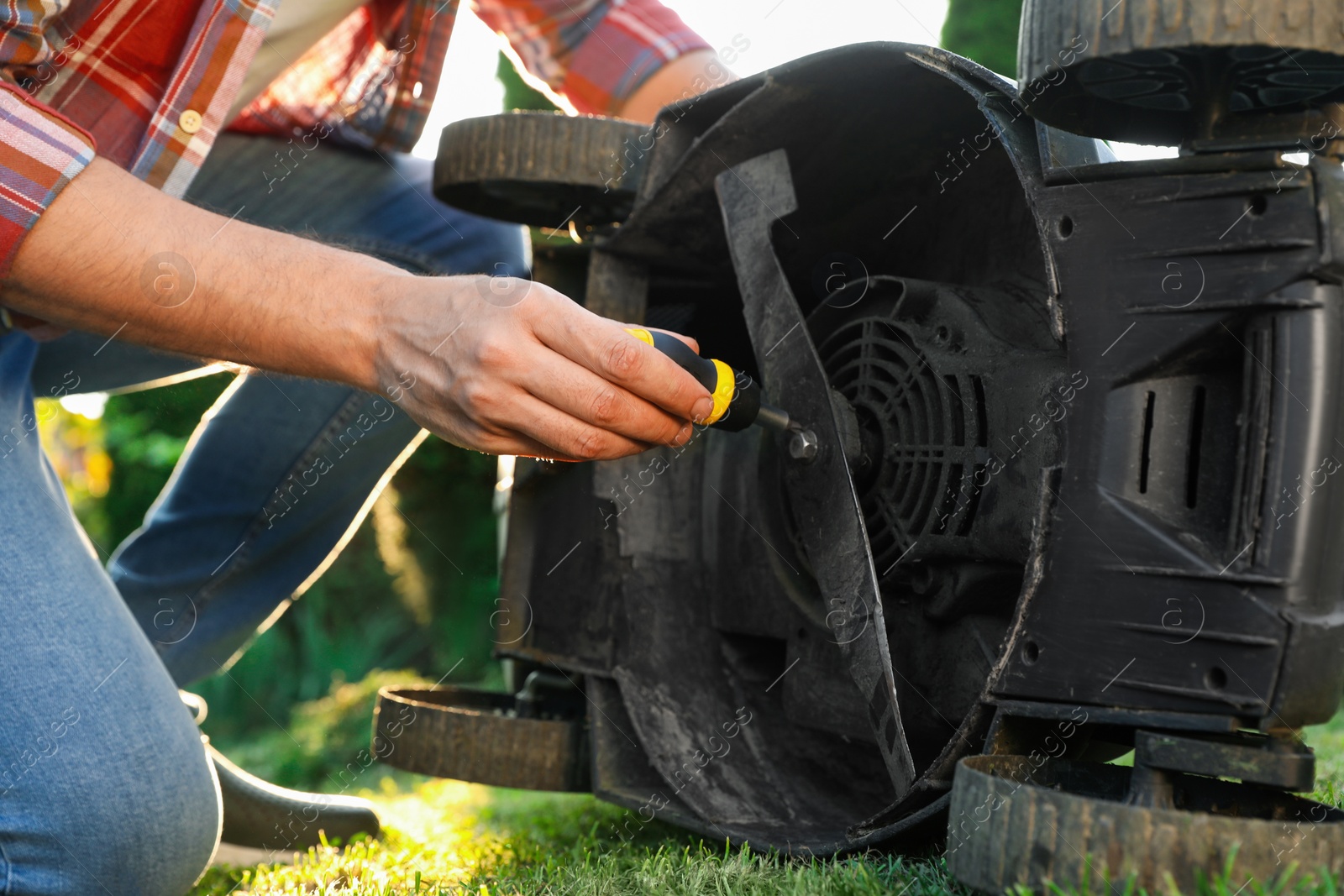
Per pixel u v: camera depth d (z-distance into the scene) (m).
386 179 1.88
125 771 1.08
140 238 0.97
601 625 1.50
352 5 1.62
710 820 1.23
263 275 0.99
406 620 4.46
